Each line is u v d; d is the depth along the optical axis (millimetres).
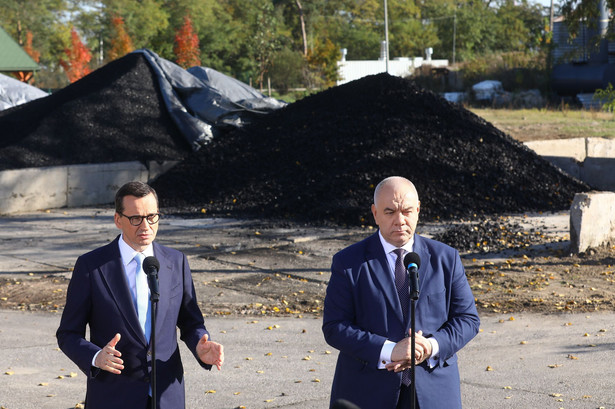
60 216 18141
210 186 19719
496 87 50688
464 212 17031
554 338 8164
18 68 44844
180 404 3834
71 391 6617
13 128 21438
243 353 7832
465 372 7062
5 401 6312
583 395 6324
